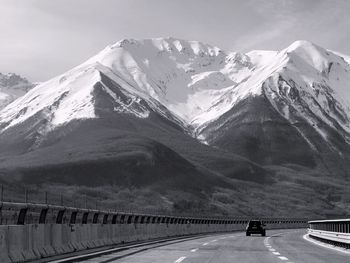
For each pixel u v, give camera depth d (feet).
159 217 201.87
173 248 133.18
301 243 167.63
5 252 76.23
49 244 94.02
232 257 105.60
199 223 281.33
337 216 414.82
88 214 119.85
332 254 116.88
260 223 245.04
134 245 142.92
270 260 99.30
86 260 95.35
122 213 145.07
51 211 109.60
